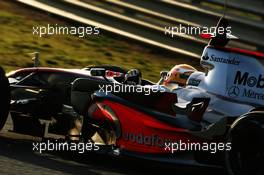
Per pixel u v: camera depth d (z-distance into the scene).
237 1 37.25
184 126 17.34
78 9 41.22
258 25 35.16
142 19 39.44
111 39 38.47
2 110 18.23
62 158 17.94
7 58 32.41
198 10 37.19
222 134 16.48
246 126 15.66
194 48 35.66
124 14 40.28
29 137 20.30
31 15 41.81
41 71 20.70
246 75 17.31
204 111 17.50
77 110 18.59
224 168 16.09
